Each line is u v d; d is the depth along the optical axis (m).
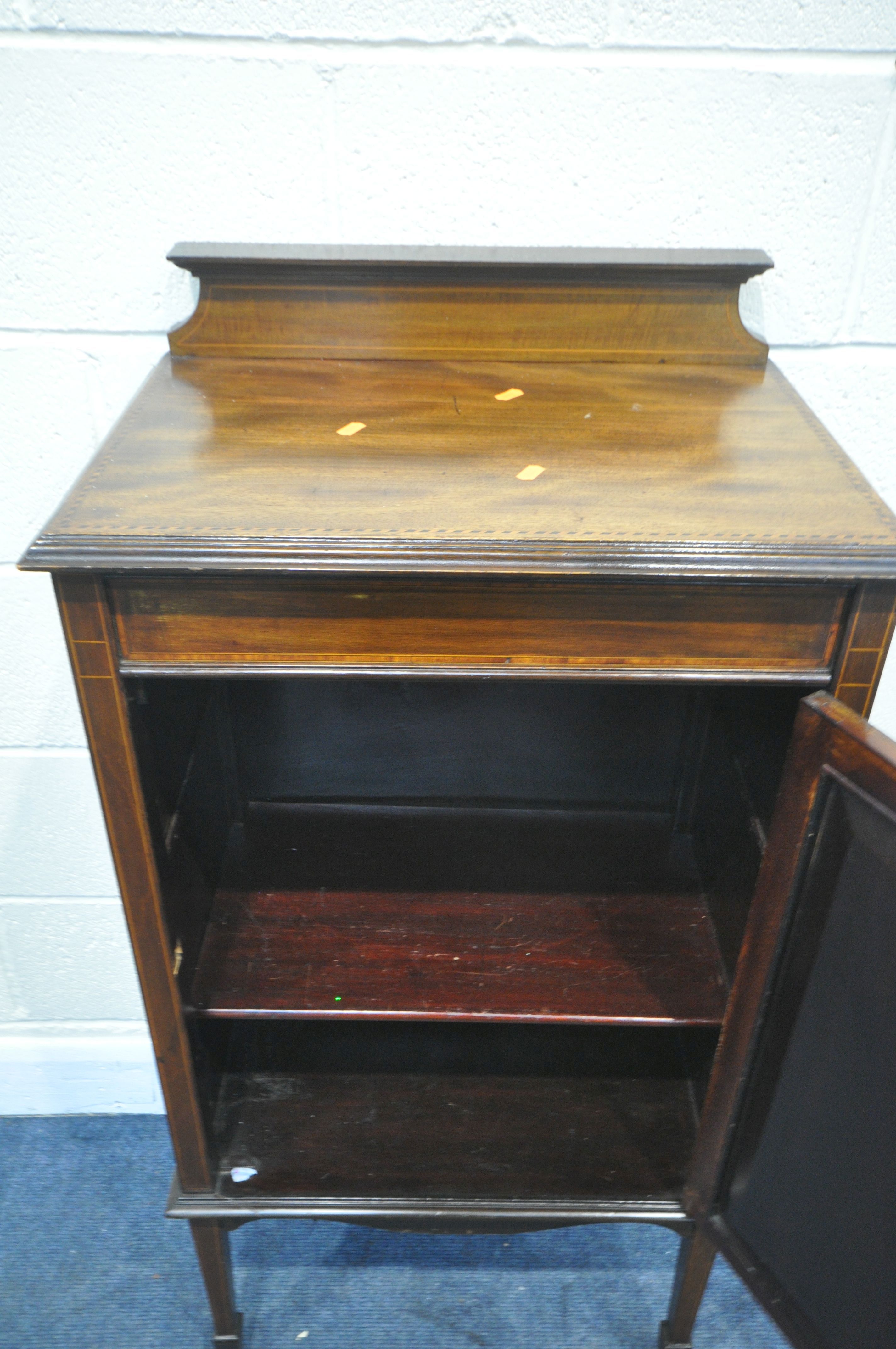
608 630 0.62
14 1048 1.25
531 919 0.95
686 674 0.64
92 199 0.83
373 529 0.58
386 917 0.94
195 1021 0.85
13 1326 1.04
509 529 0.58
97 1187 1.18
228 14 0.75
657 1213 0.91
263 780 1.07
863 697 0.65
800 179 0.83
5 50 0.76
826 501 0.63
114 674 0.62
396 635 0.62
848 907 0.63
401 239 0.86
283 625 0.62
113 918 1.18
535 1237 1.13
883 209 0.84
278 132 0.80
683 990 0.87
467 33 0.76
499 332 0.83
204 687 0.92
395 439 0.70
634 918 0.95
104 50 0.76
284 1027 1.09
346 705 1.02
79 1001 1.24
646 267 0.79
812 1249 0.74
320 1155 0.95
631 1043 1.08
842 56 0.78
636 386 0.81
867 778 0.59
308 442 0.69
